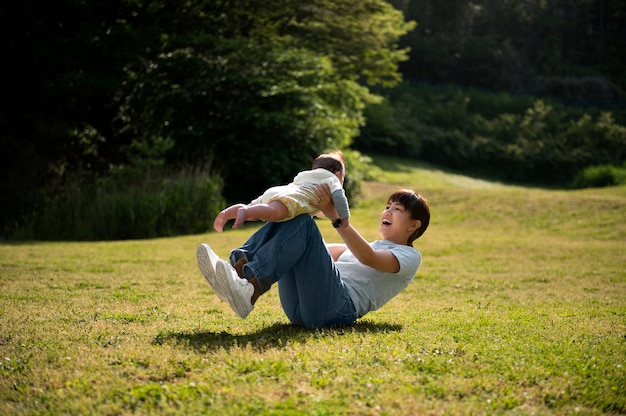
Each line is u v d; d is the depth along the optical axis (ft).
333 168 12.84
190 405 8.48
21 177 57.16
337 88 77.30
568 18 175.22
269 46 69.36
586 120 132.67
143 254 31.53
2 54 63.67
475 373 9.87
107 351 10.87
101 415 8.29
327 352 10.85
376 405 8.52
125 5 71.51
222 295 11.68
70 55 63.00
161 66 64.54
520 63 163.43
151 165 55.67
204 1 73.97
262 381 9.39
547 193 64.69
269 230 12.17
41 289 19.10
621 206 54.54
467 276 25.67
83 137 68.85
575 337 12.60
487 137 133.69
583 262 31.45
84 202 46.68
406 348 11.24
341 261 14.07
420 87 150.00
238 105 63.26
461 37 159.74
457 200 61.67
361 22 80.12
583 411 8.63
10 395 9.02
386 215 14.08
